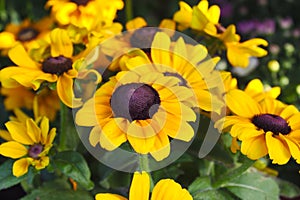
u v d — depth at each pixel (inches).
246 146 18.6
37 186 23.2
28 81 20.2
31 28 29.9
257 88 21.7
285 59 35.4
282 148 18.6
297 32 40.0
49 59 20.9
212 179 21.9
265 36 40.4
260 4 44.5
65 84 20.3
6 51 28.8
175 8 44.7
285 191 23.5
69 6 24.9
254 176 21.9
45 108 25.6
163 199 18.1
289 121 19.8
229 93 20.1
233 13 45.4
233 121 19.3
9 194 27.2
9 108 28.5
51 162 20.8
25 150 20.5
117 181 22.3
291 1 44.8
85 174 20.7
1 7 37.3
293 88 30.9
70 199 21.3
